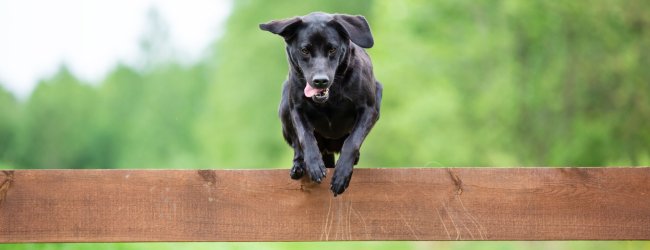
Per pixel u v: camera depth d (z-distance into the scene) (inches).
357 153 217.0
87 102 2233.0
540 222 190.7
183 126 1961.1
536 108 740.0
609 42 702.5
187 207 191.5
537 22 729.0
